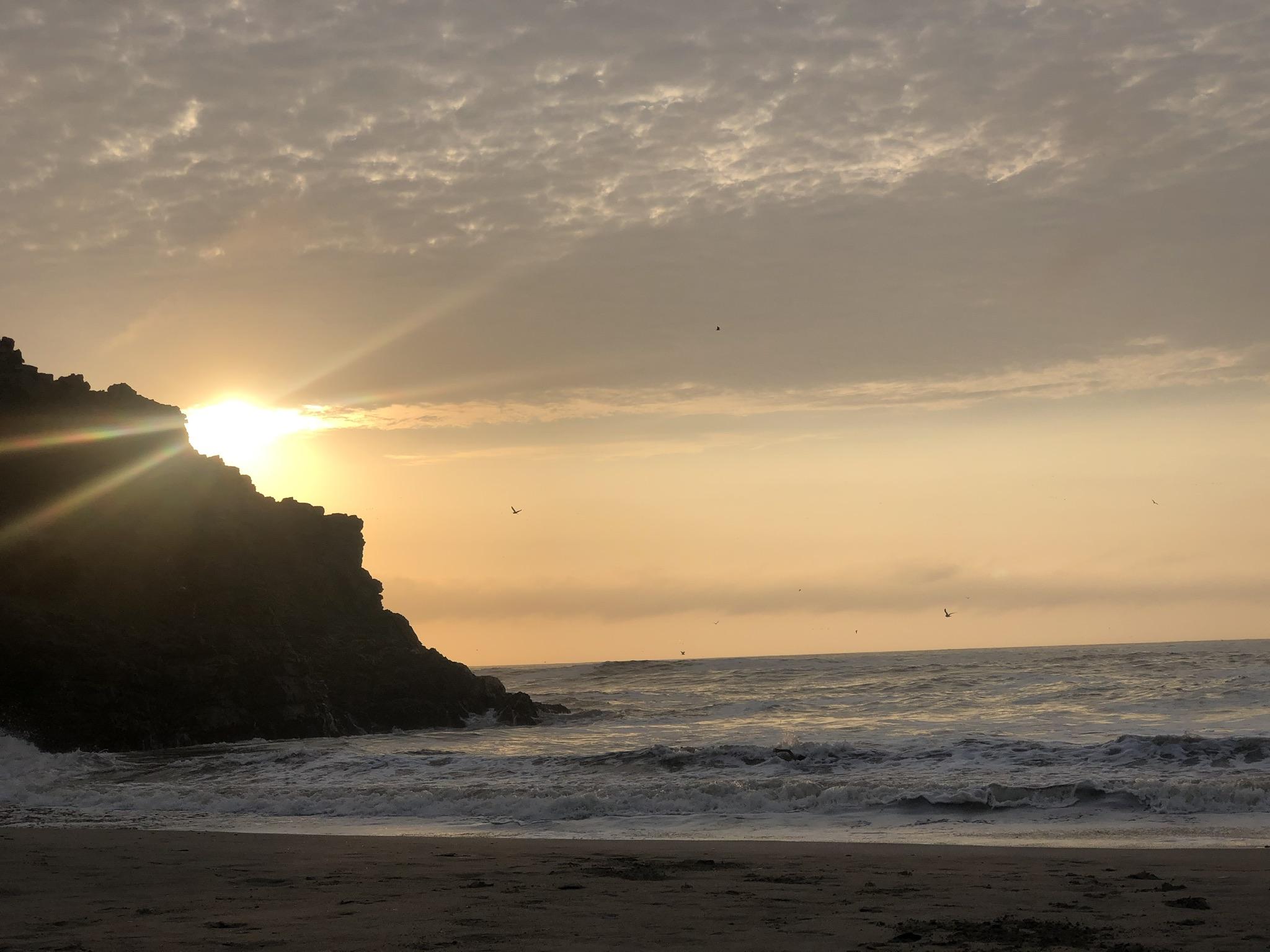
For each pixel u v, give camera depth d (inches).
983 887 521.7
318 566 2472.9
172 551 2225.6
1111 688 2388.0
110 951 380.8
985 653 6988.2
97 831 863.7
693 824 854.5
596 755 1177.4
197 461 2418.8
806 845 702.5
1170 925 418.9
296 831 870.4
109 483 2225.6
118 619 2028.8
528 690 4025.6
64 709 1776.6
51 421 2233.0
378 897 502.6
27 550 2016.5
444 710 2285.9
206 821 944.3
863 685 3043.8
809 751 1123.9
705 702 2765.7
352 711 2167.8
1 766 1481.3
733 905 473.7
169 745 1855.3
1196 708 1914.4
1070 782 905.5
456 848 706.8
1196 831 752.3
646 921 433.7
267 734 1977.1
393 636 2484.0
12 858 666.2
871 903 477.7
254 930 419.8
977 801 868.0
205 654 2015.3
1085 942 386.0
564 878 562.9
